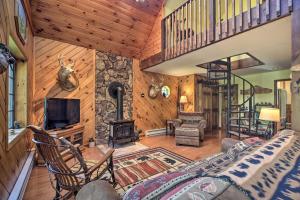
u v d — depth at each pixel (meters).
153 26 4.70
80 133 3.83
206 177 0.73
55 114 3.25
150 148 4.05
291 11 1.94
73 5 3.39
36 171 2.68
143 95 5.39
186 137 4.27
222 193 0.60
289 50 3.31
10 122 2.62
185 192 0.62
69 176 1.61
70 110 3.61
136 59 5.22
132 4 4.00
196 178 0.78
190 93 6.10
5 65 1.18
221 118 6.98
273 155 1.01
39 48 3.54
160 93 5.89
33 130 1.51
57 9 3.31
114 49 4.66
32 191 2.10
